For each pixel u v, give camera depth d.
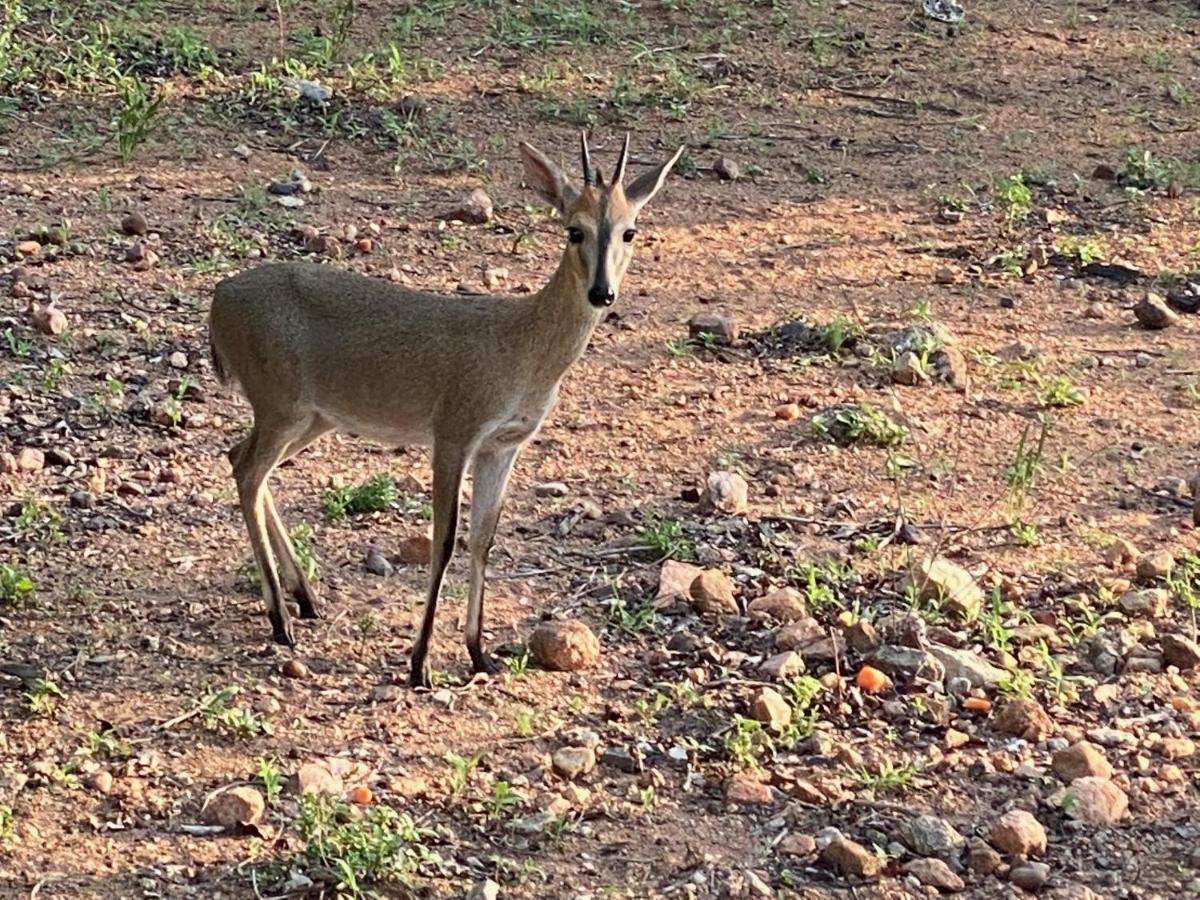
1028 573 4.41
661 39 6.96
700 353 5.19
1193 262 5.77
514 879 3.60
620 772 3.82
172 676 3.99
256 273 4.17
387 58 6.55
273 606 4.09
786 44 7.04
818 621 4.20
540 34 6.88
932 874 3.63
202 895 3.54
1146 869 3.68
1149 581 4.39
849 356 5.20
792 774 3.83
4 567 4.18
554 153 6.12
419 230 5.65
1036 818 3.77
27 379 4.86
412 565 4.36
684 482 4.67
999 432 4.93
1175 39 7.47
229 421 4.80
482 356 4.04
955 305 5.50
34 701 3.87
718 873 3.63
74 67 6.23
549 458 4.74
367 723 3.90
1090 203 6.09
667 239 5.75
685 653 4.11
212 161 5.88
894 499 4.64
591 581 4.32
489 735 3.89
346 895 3.54
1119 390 5.14
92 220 5.53
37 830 3.64
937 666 4.07
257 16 6.79
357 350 4.09
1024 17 7.57
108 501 4.47
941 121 6.55
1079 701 4.05
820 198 6.03
